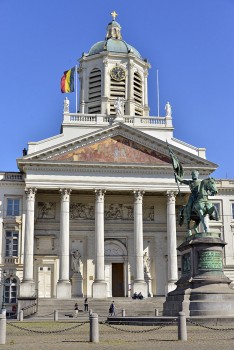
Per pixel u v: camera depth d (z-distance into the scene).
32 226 55.47
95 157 57.69
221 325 23.48
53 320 42.16
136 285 55.62
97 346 19.08
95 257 56.28
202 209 27.72
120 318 28.58
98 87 68.75
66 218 56.16
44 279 58.66
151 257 61.50
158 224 62.25
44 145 58.62
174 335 22.23
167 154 58.56
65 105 60.91
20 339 23.00
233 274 60.81
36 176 56.59
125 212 62.50
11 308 56.34
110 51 68.94
